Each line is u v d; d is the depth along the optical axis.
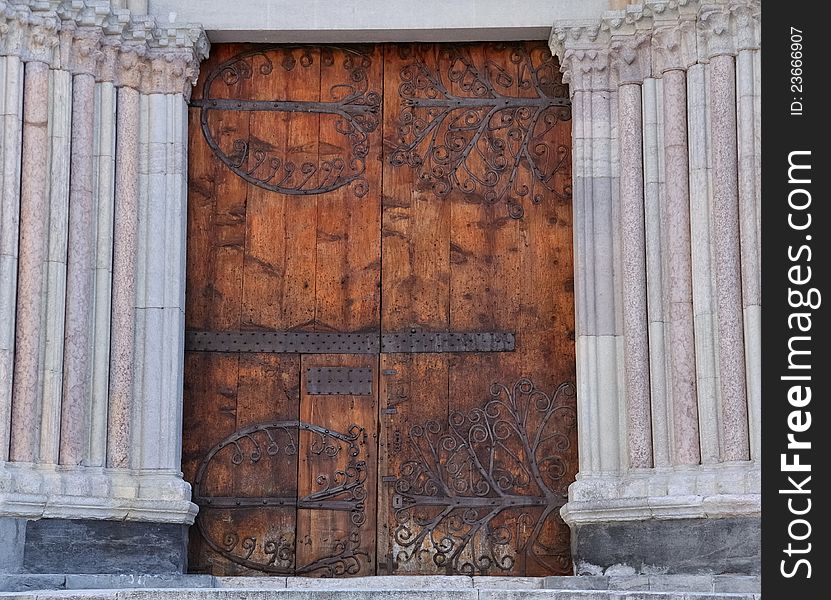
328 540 10.98
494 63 11.65
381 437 11.12
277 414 11.14
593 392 10.68
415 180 11.49
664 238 10.66
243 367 11.19
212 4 11.33
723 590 9.55
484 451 11.10
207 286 11.27
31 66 10.63
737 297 10.21
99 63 10.91
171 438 10.62
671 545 10.02
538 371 11.20
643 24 10.87
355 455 11.10
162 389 10.67
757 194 10.23
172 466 10.58
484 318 11.27
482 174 11.50
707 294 10.34
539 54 11.66
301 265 11.35
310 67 11.66
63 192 10.56
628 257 10.68
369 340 11.26
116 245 10.77
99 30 10.84
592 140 11.01
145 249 10.87
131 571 10.27
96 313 10.62
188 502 10.45
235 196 11.43
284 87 11.61
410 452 11.11
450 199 11.46
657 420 10.41
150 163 10.98
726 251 10.27
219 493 11.00
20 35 10.59
